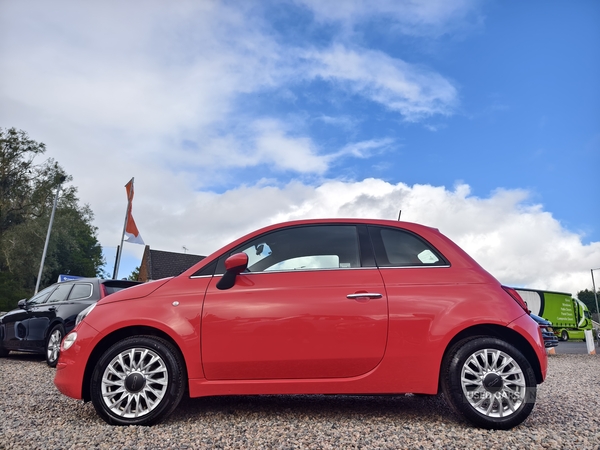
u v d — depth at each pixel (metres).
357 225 4.35
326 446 3.30
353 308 3.91
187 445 3.30
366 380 3.87
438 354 3.84
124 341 3.93
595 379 7.32
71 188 46.03
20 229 40.78
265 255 4.23
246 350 3.88
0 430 3.70
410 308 3.91
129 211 19.56
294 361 3.87
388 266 4.13
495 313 3.89
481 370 3.82
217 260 4.22
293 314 3.90
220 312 3.93
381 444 3.35
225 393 3.88
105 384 3.88
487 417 3.75
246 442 3.38
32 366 8.45
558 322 30.09
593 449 3.28
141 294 4.12
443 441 3.43
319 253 4.21
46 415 4.24
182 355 3.97
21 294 39.81
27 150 44.78
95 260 63.22
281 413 4.31
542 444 3.37
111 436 3.52
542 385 6.51
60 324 8.33
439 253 4.20
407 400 5.04
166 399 3.85
